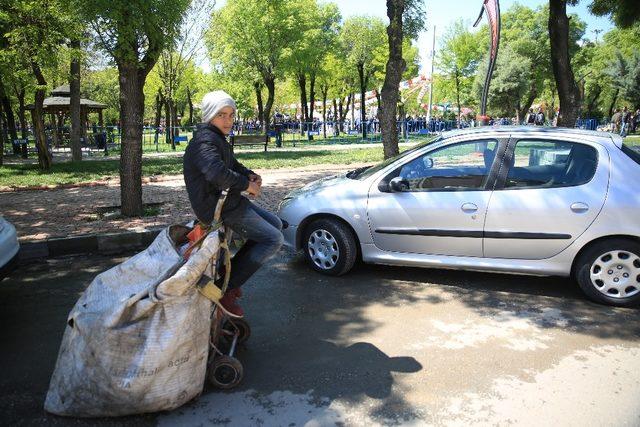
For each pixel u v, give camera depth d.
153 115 56.25
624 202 4.65
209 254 2.92
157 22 7.37
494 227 5.00
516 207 4.93
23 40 11.97
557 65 12.27
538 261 4.96
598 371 3.60
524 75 43.06
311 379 3.54
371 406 3.21
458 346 4.02
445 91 50.06
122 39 7.18
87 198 10.45
